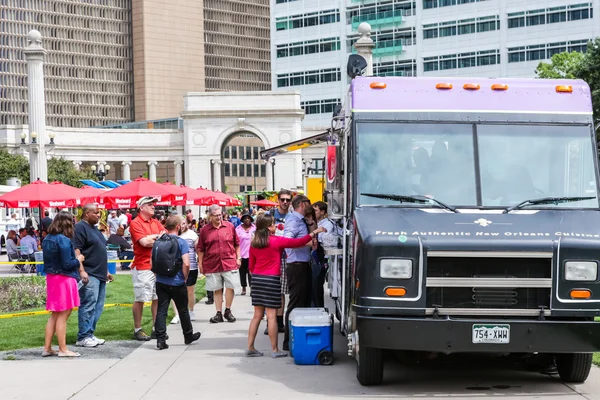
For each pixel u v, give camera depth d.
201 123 108.50
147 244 14.19
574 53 66.12
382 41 105.06
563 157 10.37
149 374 11.09
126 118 194.12
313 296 14.08
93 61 189.25
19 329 15.79
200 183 108.81
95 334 15.07
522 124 10.53
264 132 106.88
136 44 192.38
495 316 9.25
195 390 10.05
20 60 179.50
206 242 16.67
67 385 10.37
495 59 96.56
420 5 102.00
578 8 90.38
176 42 194.62
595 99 47.59
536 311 9.26
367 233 9.41
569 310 9.25
